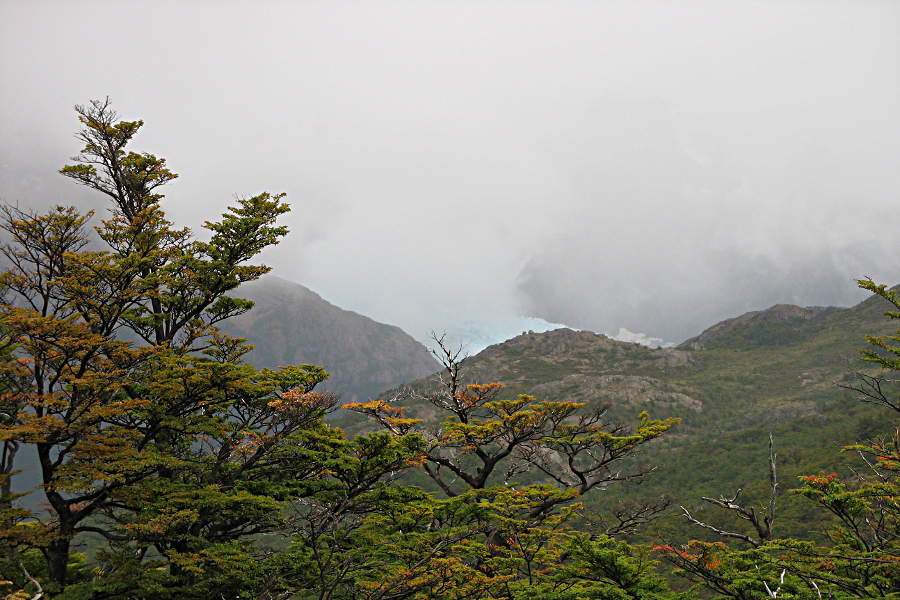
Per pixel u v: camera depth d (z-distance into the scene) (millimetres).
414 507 18141
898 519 14281
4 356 14430
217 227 19984
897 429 13945
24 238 16344
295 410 17016
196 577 16297
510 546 16141
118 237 18391
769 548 12156
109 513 15648
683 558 11664
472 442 21312
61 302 16453
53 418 13406
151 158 21547
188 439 19203
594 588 10406
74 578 15977
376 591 12297
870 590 11094
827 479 13328
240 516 17578
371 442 18016
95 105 20953
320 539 12477
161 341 19641
